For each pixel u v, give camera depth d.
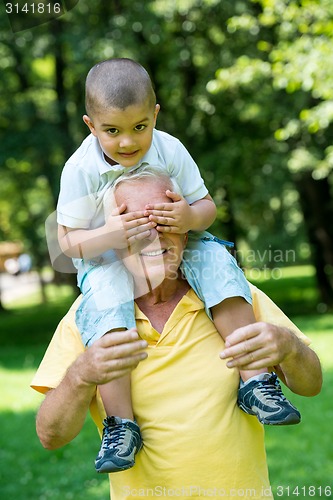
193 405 2.70
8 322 25.94
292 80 13.20
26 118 19.80
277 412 2.63
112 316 2.71
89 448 8.61
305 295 24.34
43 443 2.76
